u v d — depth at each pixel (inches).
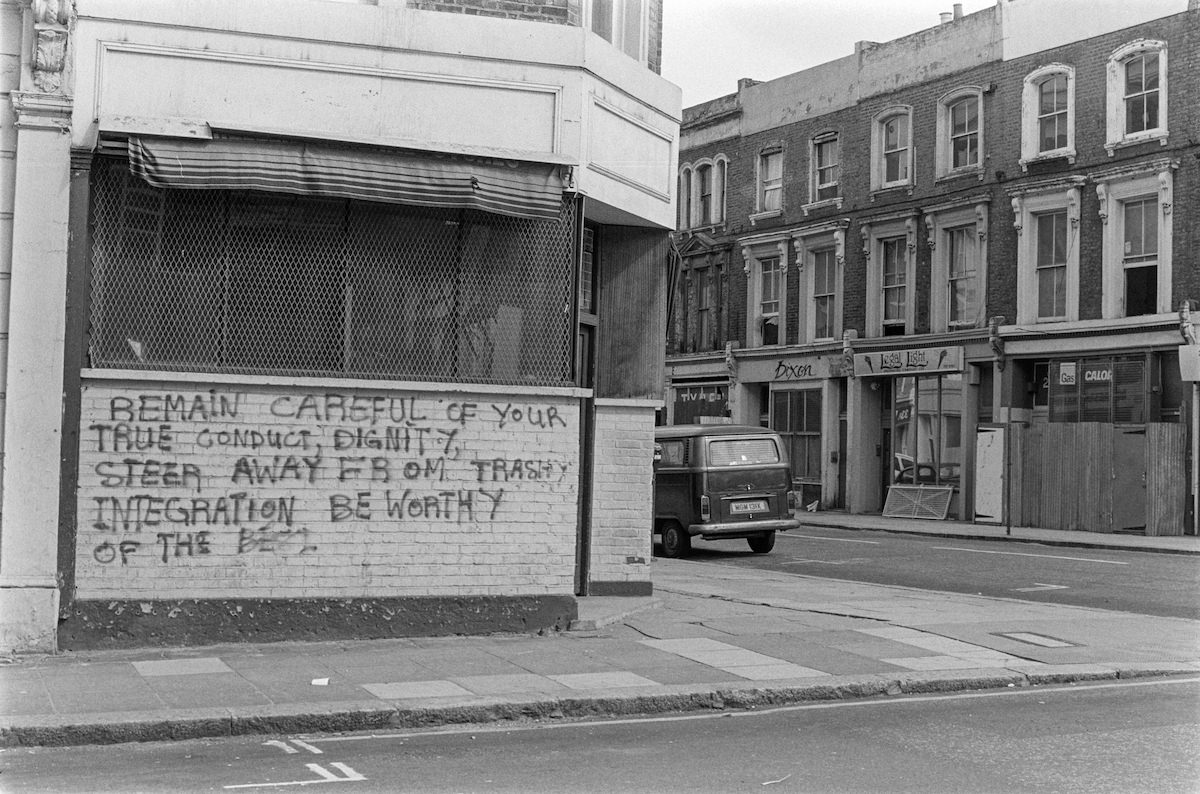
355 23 446.9
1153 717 343.6
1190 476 1071.0
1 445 406.0
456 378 458.6
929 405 1349.7
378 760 287.4
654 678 377.4
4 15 409.7
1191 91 1091.3
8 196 410.0
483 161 457.4
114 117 413.4
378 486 443.5
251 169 423.8
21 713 313.3
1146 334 1110.4
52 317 410.3
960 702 368.8
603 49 492.7
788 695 367.2
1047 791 260.4
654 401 562.3
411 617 445.4
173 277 429.1
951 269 1336.1
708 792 258.1
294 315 441.1
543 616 460.8
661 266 568.7
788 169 1549.0
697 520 858.1
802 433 1514.5
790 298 1545.3
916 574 751.1
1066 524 1149.7
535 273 470.3
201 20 429.7
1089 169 1173.7
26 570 405.7
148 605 418.3
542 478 462.3
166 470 421.4
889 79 1406.3
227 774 271.9
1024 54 1243.8
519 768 279.4
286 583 432.5
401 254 454.0
